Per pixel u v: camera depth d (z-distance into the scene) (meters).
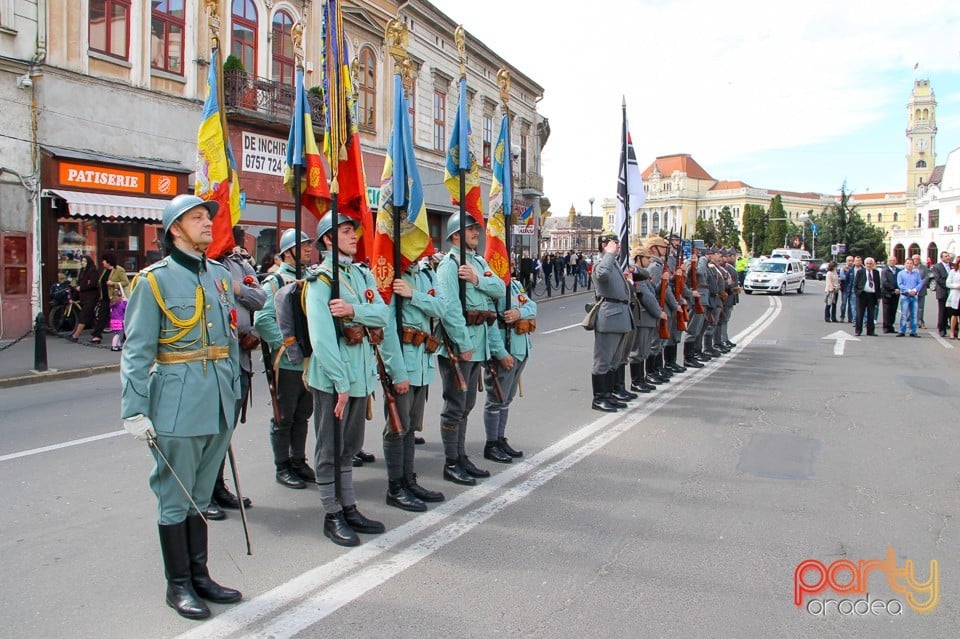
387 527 4.75
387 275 5.12
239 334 5.28
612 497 5.36
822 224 83.00
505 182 6.70
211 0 5.81
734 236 101.19
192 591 3.62
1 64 13.52
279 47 20.02
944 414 8.20
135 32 16.00
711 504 5.22
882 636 3.43
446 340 5.52
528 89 37.84
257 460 6.32
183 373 3.53
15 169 13.88
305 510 5.11
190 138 17.41
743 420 7.91
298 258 5.08
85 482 5.65
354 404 4.53
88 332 14.88
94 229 15.37
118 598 3.75
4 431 7.34
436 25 27.55
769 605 3.71
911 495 5.42
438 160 28.73
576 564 4.19
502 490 5.51
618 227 10.54
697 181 121.06
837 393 9.47
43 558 4.23
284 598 3.75
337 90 4.85
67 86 14.67
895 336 16.56
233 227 5.99
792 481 5.75
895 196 127.69
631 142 10.84
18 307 14.02
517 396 9.27
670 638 3.38
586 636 3.39
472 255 5.99
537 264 38.41
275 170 19.94
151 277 3.46
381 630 3.43
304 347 4.46
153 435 3.41
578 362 12.34
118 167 15.44
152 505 5.15
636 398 9.14
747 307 25.31
